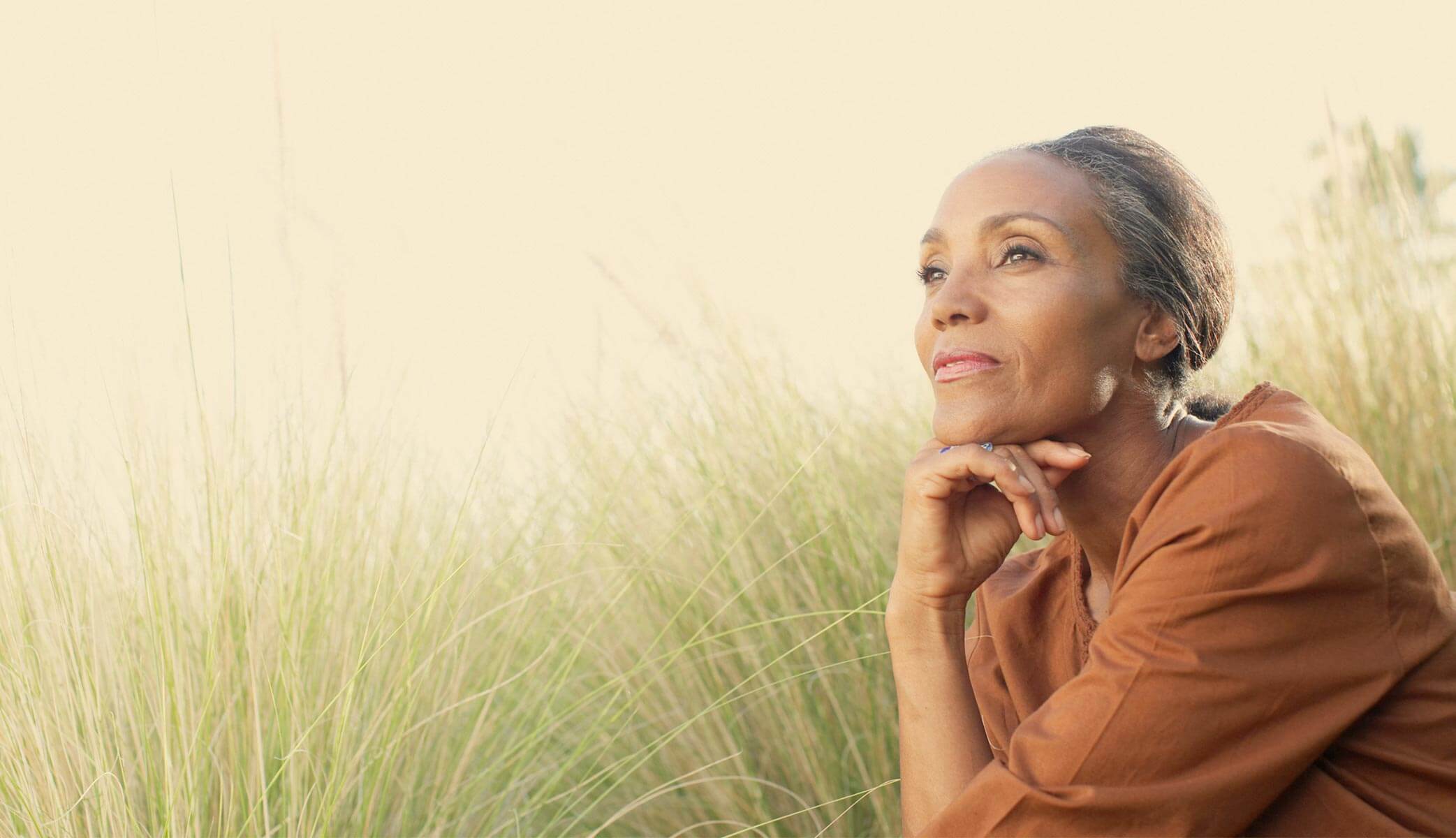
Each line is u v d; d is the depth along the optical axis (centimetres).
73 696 174
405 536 235
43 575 184
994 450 128
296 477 209
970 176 130
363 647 182
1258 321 321
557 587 244
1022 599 146
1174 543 105
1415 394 293
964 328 126
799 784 227
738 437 267
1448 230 319
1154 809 101
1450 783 107
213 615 180
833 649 240
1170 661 102
